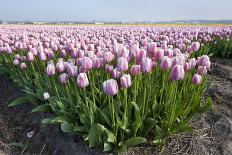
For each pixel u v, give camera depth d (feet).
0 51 22.13
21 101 17.12
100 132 12.17
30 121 16.07
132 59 15.46
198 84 13.02
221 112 15.56
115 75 13.07
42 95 16.28
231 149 12.99
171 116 12.20
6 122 16.28
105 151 12.44
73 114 13.91
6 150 14.11
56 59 19.54
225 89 18.57
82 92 14.67
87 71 15.01
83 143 13.24
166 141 13.12
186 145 13.03
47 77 16.58
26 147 14.32
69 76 13.57
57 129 14.55
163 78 14.29
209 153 12.75
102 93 14.23
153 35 32.24
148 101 13.37
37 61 20.42
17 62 19.43
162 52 13.38
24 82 18.39
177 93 14.21
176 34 32.22
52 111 15.89
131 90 14.15
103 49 18.35
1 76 23.75
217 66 24.52
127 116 12.44
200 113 15.10
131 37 28.32
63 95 15.38
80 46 19.69
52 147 13.99
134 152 12.49
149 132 13.35
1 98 19.60
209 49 31.94
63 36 30.94
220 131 13.96
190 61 14.62
